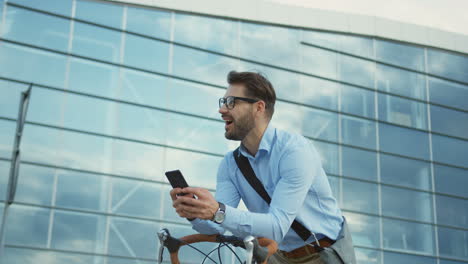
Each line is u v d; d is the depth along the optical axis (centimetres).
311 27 1722
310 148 250
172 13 1580
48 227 1303
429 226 1706
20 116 928
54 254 1291
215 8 1612
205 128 1527
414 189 1723
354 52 1781
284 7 1702
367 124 1727
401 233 1661
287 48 1688
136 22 1534
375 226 1633
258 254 200
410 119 1798
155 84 1509
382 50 1828
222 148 1530
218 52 1599
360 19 1794
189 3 1583
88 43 1467
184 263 1359
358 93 1745
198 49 1580
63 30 1452
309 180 240
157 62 1527
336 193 1614
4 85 1353
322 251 245
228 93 256
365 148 1695
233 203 267
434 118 1836
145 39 1531
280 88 1642
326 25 1747
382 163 1708
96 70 1458
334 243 251
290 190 236
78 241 1321
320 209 252
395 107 1788
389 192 1684
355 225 1608
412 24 1859
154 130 1473
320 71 1714
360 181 1658
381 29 1812
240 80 255
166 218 1419
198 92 1546
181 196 214
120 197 1390
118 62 1485
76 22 1469
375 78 1788
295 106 1645
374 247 1611
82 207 1348
